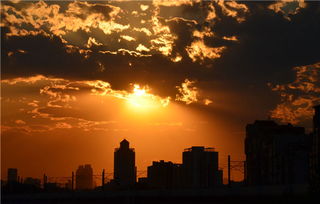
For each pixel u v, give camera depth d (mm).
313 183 123000
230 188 134500
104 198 192750
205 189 143875
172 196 157000
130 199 177125
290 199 119000
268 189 123375
